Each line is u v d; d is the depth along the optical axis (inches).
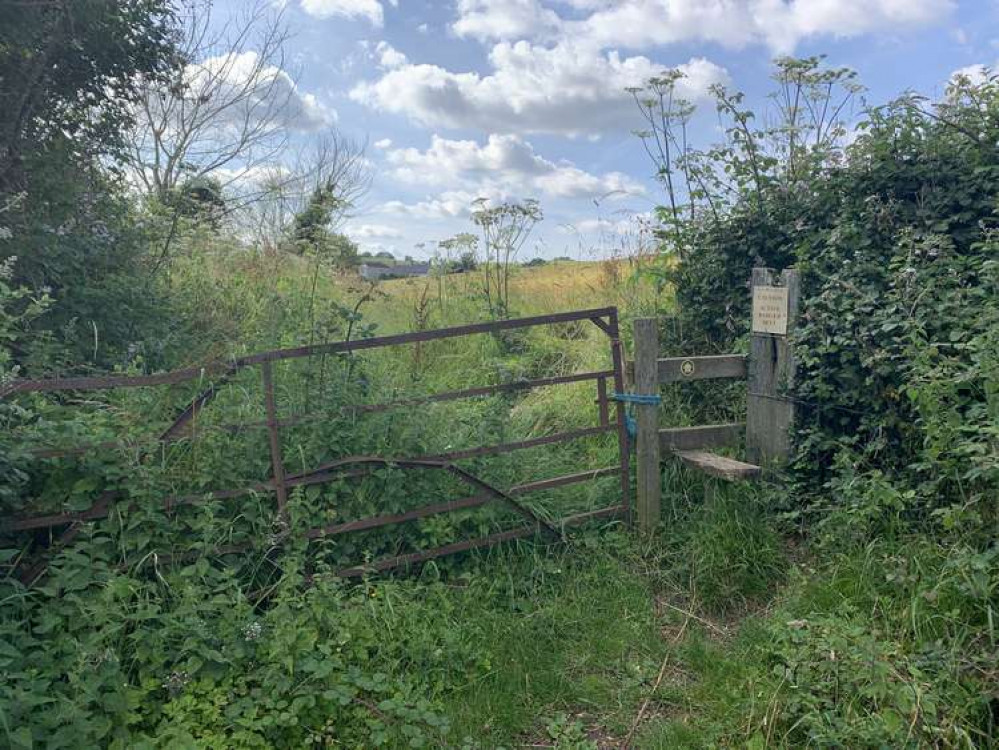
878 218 189.3
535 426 240.8
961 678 116.5
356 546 160.1
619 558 179.3
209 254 349.1
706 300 248.5
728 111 239.1
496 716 127.6
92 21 247.6
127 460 136.1
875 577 146.9
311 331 181.5
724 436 202.8
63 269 225.5
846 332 174.9
